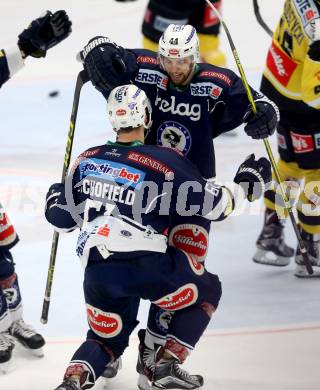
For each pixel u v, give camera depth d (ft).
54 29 37.35
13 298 40.24
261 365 39.40
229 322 43.47
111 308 34.30
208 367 39.19
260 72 77.82
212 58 68.18
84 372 33.68
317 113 45.52
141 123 34.14
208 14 67.05
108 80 35.86
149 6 66.59
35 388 37.60
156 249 33.50
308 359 39.91
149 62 36.55
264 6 96.94
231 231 53.67
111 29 89.76
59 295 45.91
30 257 50.11
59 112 71.10
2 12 95.35
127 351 40.78
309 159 46.57
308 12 42.75
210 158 37.24
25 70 79.41
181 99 36.17
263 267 49.62
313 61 42.80
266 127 36.19
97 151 34.47
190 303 34.32
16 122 69.41
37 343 39.75
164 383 34.42
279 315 44.19
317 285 47.42
